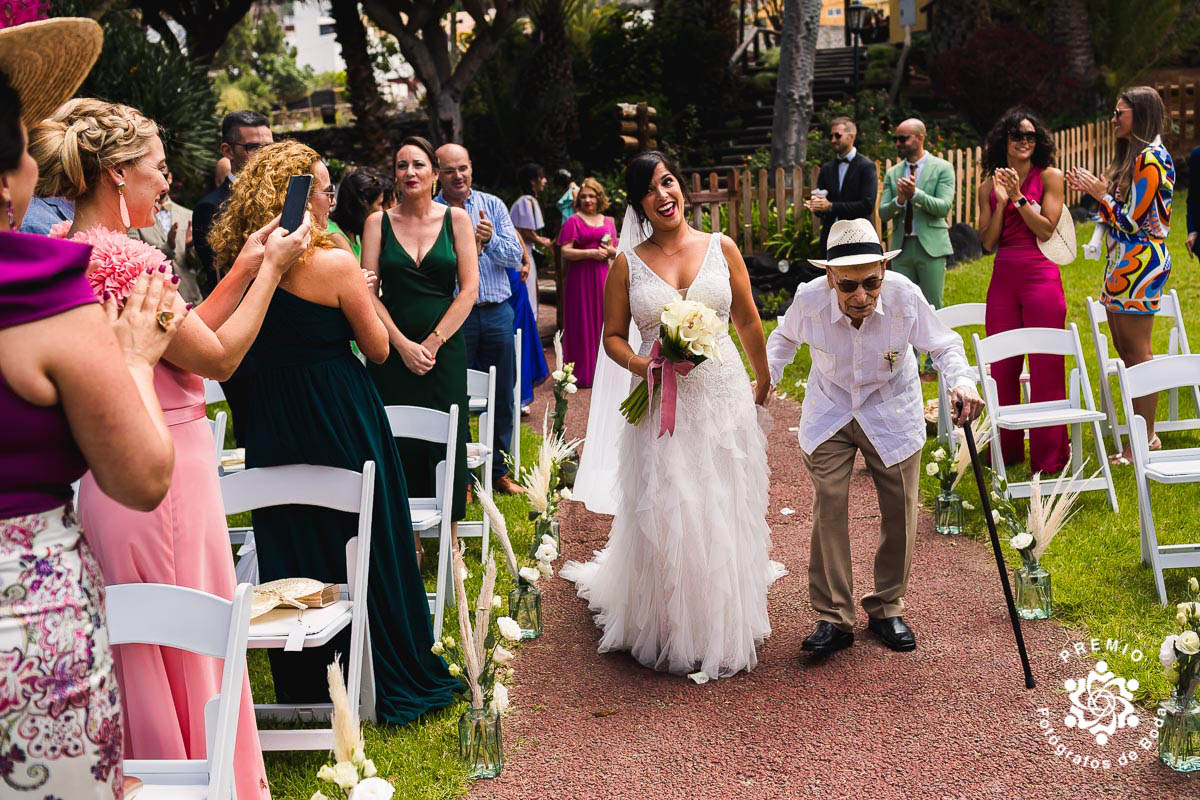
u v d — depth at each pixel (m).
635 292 4.49
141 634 2.46
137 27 11.99
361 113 20.95
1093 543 5.34
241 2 20.09
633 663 4.52
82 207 2.89
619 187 17.80
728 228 13.54
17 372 1.80
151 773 2.45
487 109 22.05
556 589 5.35
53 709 1.84
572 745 3.82
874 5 36.75
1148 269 6.48
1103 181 6.55
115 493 1.96
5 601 1.81
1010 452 6.71
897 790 3.43
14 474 1.84
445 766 3.63
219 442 4.22
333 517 3.89
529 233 10.73
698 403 4.35
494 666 3.71
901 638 4.45
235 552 5.73
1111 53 21.14
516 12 18.77
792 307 4.48
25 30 1.86
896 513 4.39
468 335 6.79
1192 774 3.43
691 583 4.30
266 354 3.83
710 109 22.83
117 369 1.90
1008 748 3.64
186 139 11.60
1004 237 6.60
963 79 20.17
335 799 3.40
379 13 18.34
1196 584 3.59
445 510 4.59
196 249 6.38
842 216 9.59
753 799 3.42
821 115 20.20
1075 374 6.18
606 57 23.61
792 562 5.59
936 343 4.35
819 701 4.06
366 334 3.91
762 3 29.45
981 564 5.33
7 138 1.85
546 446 5.37
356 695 3.57
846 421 4.40
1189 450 5.04
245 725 2.97
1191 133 19.88
